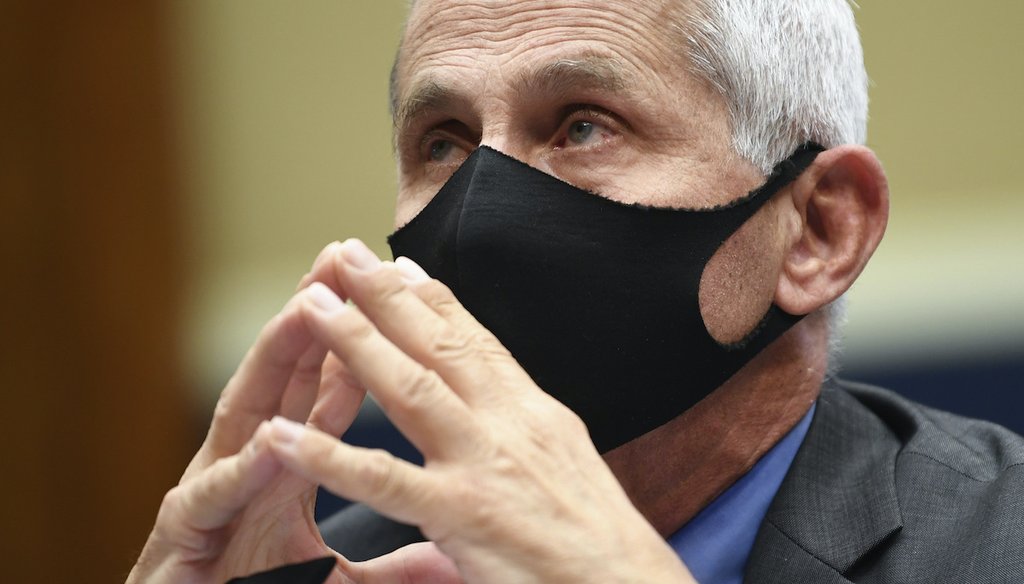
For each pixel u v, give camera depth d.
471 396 3.97
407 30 5.60
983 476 5.34
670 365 5.02
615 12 5.06
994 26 10.59
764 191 5.21
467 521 3.75
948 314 10.07
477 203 4.91
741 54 5.14
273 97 11.77
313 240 11.73
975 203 10.56
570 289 4.92
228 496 3.99
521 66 5.06
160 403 11.34
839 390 5.99
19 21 11.38
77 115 11.45
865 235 5.45
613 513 3.90
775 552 5.18
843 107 5.64
